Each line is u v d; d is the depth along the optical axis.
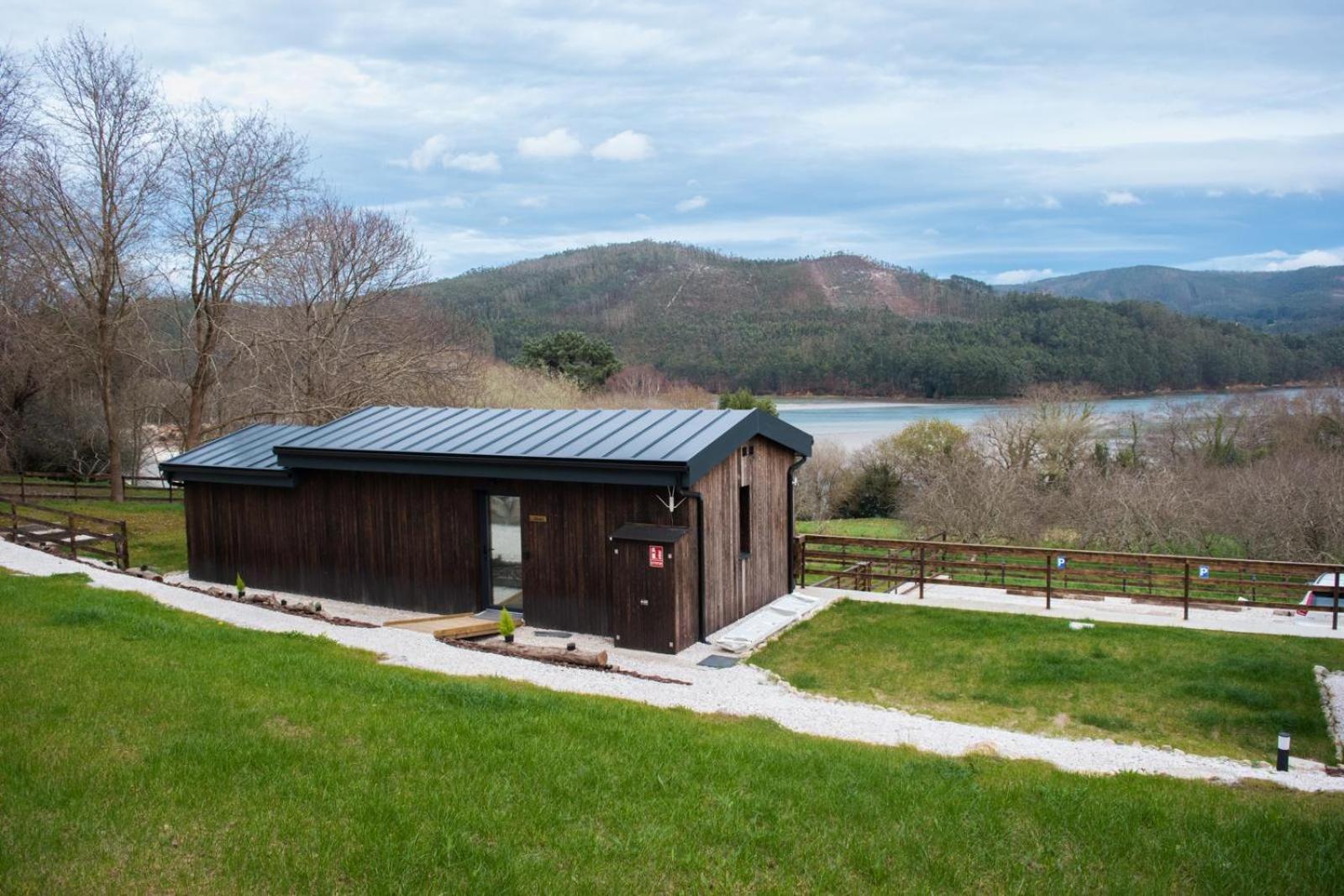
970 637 12.98
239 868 4.77
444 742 6.87
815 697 10.65
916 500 33.66
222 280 28.14
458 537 13.87
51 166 26.05
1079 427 39.22
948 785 6.73
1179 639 12.72
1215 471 34.38
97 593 12.99
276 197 28.44
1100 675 11.38
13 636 9.68
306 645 10.70
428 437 14.45
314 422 30.28
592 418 14.43
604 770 6.51
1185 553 28.14
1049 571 14.55
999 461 39.59
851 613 14.28
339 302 32.84
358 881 4.70
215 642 10.10
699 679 10.99
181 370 34.91
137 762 6.11
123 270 27.92
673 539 11.88
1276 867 5.41
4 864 4.67
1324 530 26.77
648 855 5.21
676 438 12.66
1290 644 12.38
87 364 30.75
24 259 26.38
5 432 31.41
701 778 6.54
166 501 28.38
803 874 5.11
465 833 5.26
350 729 7.07
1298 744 9.50
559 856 5.14
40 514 25.02
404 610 14.39
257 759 6.26
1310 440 38.09
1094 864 5.41
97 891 4.49
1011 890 5.01
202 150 27.31
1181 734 9.78
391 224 34.28
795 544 16.25
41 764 5.96
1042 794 6.58
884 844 5.53
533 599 13.20
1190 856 5.52
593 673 10.74
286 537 15.48
